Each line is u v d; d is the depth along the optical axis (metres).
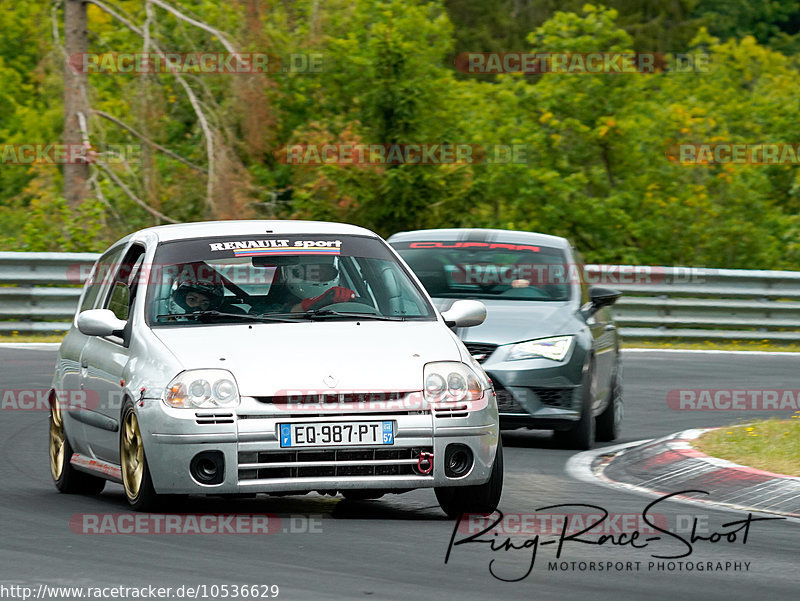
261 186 99.00
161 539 23.22
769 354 71.00
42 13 96.25
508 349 38.97
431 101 98.00
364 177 93.25
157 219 93.00
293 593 19.19
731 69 149.50
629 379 58.22
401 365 25.28
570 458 37.56
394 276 29.12
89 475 30.22
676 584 20.66
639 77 105.19
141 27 98.12
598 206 97.94
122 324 27.86
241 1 94.06
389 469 24.66
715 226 102.88
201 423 24.23
